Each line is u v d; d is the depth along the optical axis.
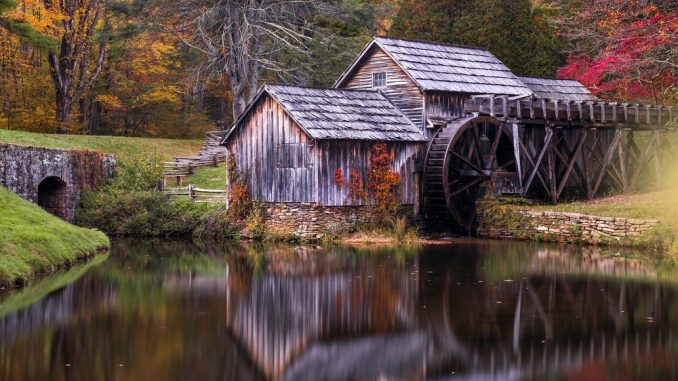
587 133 32.16
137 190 33.47
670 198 27.62
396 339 14.26
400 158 29.09
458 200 30.14
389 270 21.39
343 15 45.16
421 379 12.16
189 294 18.48
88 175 33.25
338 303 17.27
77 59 43.09
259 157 29.36
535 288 18.47
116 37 44.06
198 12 43.94
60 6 41.78
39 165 30.11
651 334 14.34
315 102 28.73
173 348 13.74
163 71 47.62
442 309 16.48
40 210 25.44
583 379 12.03
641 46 29.69
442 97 30.34
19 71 45.12
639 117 32.03
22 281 19.56
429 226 30.03
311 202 27.72
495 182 29.45
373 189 28.58
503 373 12.36
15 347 13.78
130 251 26.31
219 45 43.88
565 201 31.12
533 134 32.06
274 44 45.06
